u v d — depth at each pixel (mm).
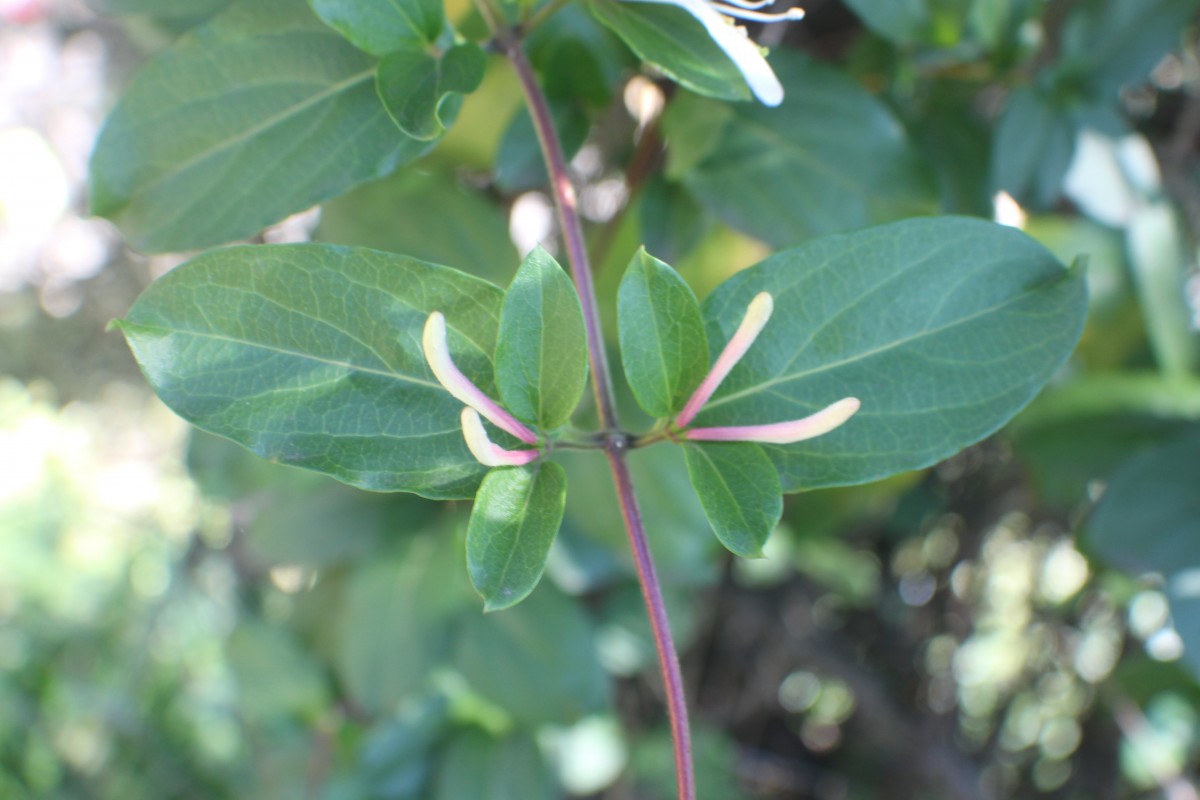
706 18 246
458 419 247
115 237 716
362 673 440
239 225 281
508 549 238
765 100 245
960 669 713
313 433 243
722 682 751
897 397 257
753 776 825
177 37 349
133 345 238
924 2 334
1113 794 675
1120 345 434
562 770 549
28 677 910
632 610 534
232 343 242
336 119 279
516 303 241
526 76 276
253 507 438
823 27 429
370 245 363
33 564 945
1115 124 367
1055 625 646
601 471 380
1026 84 364
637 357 249
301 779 519
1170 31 362
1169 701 557
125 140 280
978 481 652
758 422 257
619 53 347
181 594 760
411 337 247
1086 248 419
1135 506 377
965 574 677
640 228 359
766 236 336
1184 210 505
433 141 278
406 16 265
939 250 259
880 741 789
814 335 258
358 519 439
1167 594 371
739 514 247
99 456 898
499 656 447
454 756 504
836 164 334
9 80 627
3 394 874
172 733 880
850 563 699
